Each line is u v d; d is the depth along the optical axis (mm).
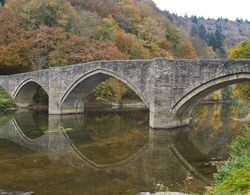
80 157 21891
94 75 39219
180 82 30406
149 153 23266
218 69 28734
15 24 64625
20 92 52625
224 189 11109
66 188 15469
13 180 16594
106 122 39469
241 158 14914
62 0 75812
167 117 31406
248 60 27562
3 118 41562
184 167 19391
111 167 19484
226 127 35469
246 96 48531
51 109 44938
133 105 65938
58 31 62094
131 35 77562
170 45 90000
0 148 24484
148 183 16297
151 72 32125
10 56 58906
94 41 66188
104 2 89500
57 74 43844
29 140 27859
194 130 32906
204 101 88000
